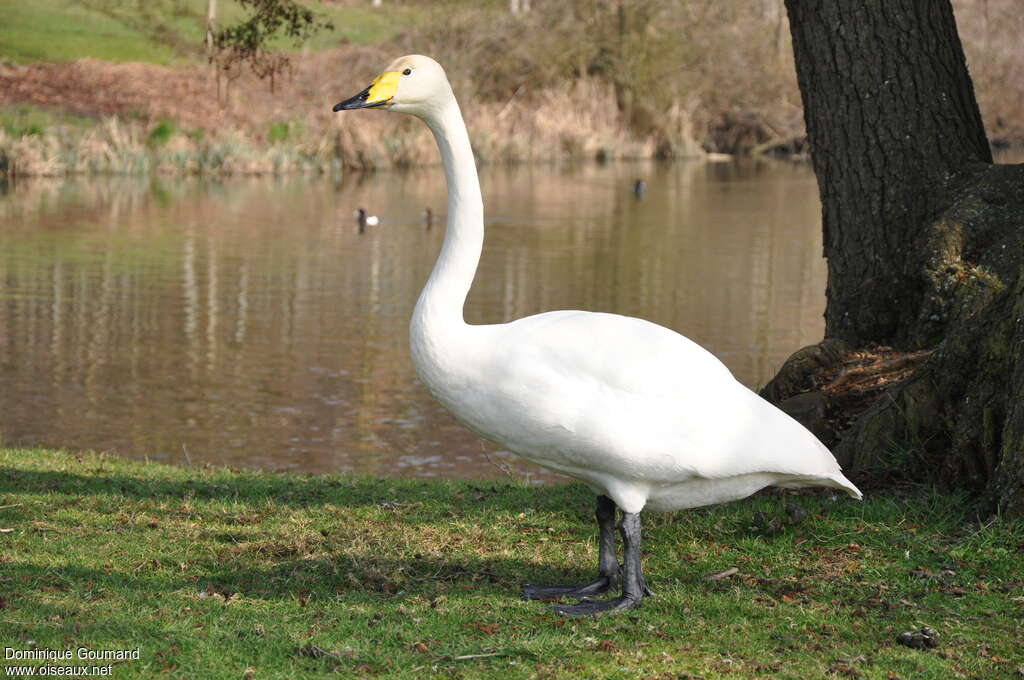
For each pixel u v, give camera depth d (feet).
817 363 29.76
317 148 145.69
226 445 39.47
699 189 135.85
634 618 18.61
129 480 28.55
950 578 20.53
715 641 17.81
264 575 20.86
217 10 172.86
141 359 52.16
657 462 18.10
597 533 23.90
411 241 90.99
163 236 90.33
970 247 28.81
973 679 16.58
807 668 16.84
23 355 52.31
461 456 39.01
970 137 30.94
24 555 21.47
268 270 76.43
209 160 137.49
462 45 166.91
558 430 18.12
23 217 98.32
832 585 20.36
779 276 76.79
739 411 18.57
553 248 88.63
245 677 16.22
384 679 16.25
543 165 162.91
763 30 190.19
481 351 18.53
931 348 29.04
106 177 129.49
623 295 69.67
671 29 177.17
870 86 30.68
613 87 180.14
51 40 165.17
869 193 30.94
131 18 175.83
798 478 18.94
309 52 160.76
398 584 20.47
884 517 23.70
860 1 30.53
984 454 24.00
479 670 16.61
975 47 156.46
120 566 21.16
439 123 19.65
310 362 52.39
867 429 26.20
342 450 39.32
